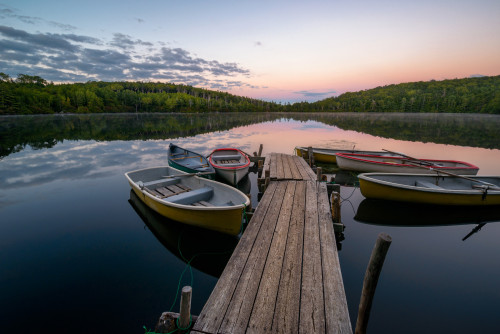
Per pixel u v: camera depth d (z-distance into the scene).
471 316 3.65
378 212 7.48
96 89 102.44
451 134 28.61
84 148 17.97
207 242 5.76
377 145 20.61
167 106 112.25
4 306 3.75
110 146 18.97
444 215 7.23
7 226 6.32
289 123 49.38
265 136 26.81
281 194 6.86
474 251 5.39
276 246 4.22
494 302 3.91
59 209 7.37
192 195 6.27
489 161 14.45
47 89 99.31
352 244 5.71
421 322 3.55
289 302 2.99
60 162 13.45
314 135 27.91
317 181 8.16
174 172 8.24
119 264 4.88
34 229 6.18
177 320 2.77
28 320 3.50
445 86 153.25
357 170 11.16
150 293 4.10
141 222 6.62
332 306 2.94
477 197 6.91
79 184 9.68
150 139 23.44
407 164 10.30
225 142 21.97
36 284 4.25
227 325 2.67
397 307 3.83
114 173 11.30
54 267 4.74
